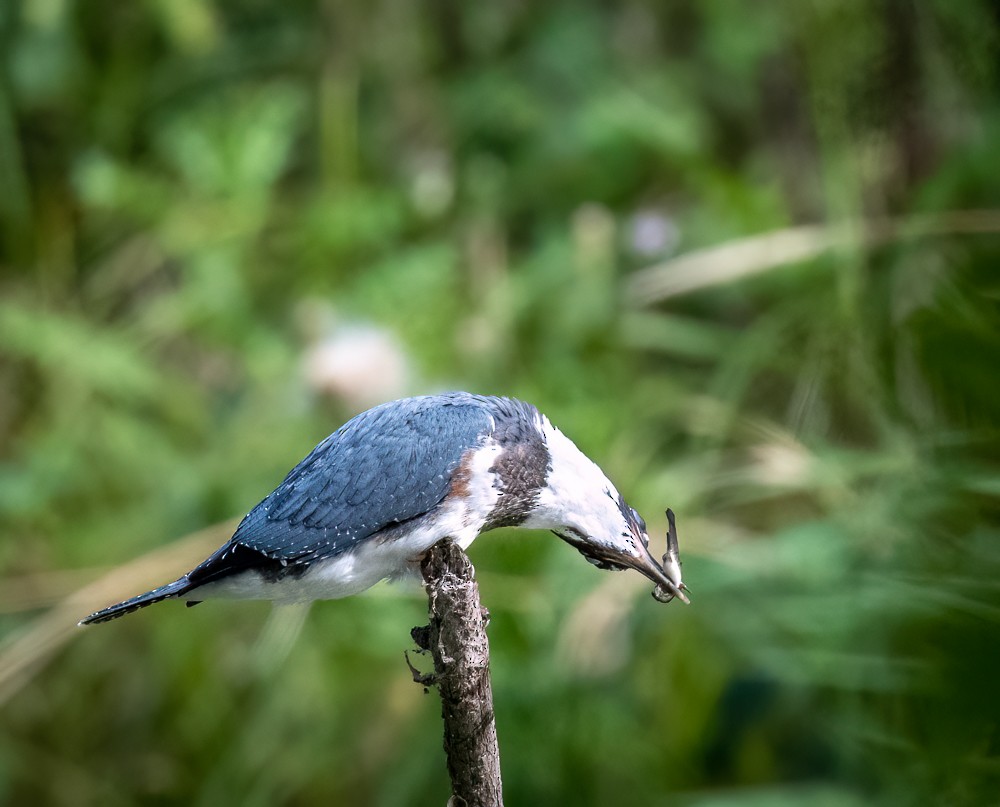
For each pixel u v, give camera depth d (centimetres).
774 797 773
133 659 1077
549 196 1314
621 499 658
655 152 1273
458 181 1306
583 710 841
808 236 1020
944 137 978
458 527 600
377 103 1371
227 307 1134
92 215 1254
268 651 961
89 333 1113
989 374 455
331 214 1160
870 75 1002
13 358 1152
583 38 1395
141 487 1090
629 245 1220
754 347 1060
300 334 1117
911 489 652
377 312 1088
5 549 1059
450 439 602
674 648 862
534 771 839
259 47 1335
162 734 1056
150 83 1281
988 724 453
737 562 852
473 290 1196
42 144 1258
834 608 779
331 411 998
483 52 1398
